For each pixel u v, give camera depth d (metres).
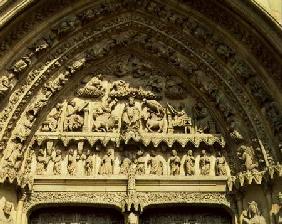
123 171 17.58
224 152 18.05
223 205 17.42
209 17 17.98
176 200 17.34
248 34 17.50
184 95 18.75
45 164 17.50
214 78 18.34
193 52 18.45
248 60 17.75
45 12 17.56
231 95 18.03
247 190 17.19
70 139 17.77
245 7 16.89
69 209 17.61
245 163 17.28
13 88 17.25
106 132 18.02
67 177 17.31
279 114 17.16
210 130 18.25
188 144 18.03
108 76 18.86
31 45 17.52
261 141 17.25
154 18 18.62
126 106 18.47
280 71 17.22
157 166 17.73
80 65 18.31
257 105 17.58
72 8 17.95
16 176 16.58
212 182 17.59
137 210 16.92
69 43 18.19
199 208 17.83
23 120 17.42
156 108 18.44
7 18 16.44
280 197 16.36
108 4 18.31
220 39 18.11
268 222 16.59
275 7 16.84
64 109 18.28
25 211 16.89
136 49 19.09
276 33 16.53
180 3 18.09
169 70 18.97
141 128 18.20
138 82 18.81
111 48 18.73
